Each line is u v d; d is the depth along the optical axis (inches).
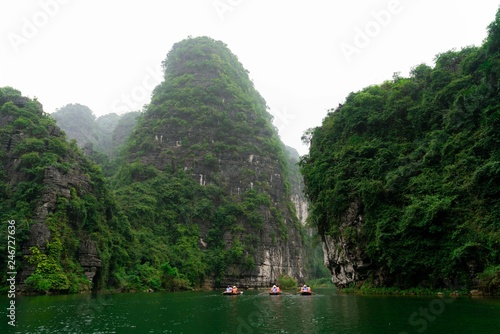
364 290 1508.4
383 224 1355.8
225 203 3366.1
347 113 1807.3
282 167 3991.1
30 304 1168.8
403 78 1859.0
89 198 1984.5
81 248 1809.8
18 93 2178.9
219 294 1895.9
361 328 706.2
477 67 1445.6
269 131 4119.1
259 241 3302.2
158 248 2674.7
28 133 1962.4
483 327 666.8
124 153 3799.2
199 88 4062.5
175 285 2436.0
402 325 722.8
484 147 1203.9
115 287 2012.8
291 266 3703.3
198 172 3503.9
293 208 4042.8
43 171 1788.9
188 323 831.1
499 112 1165.1
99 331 733.3
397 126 1616.6
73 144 2161.7
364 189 1446.9
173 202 3189.0
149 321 862.5
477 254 1114.7
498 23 1307.8
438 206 1197.7
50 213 1715.1
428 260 1238.9
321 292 2016.5
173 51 4690.0
